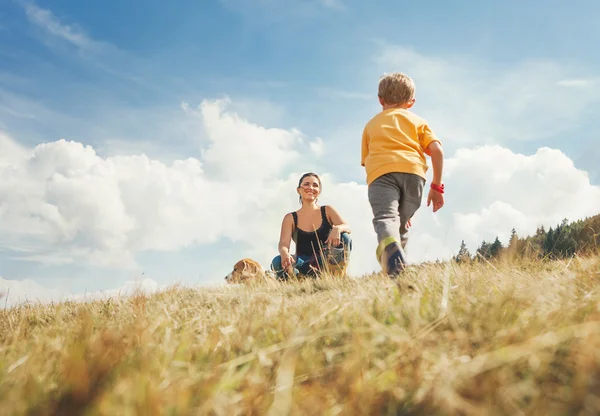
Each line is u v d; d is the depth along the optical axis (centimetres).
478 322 146
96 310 353
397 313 175
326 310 203
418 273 299
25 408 105
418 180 398
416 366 119
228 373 126
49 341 185
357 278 396
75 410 101
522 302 169
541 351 117
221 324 212
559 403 97
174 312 277
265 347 161
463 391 104
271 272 552
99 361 120
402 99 446
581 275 247
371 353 132
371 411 108
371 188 401
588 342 112
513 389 100
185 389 111
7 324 329
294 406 110
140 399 100
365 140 441
